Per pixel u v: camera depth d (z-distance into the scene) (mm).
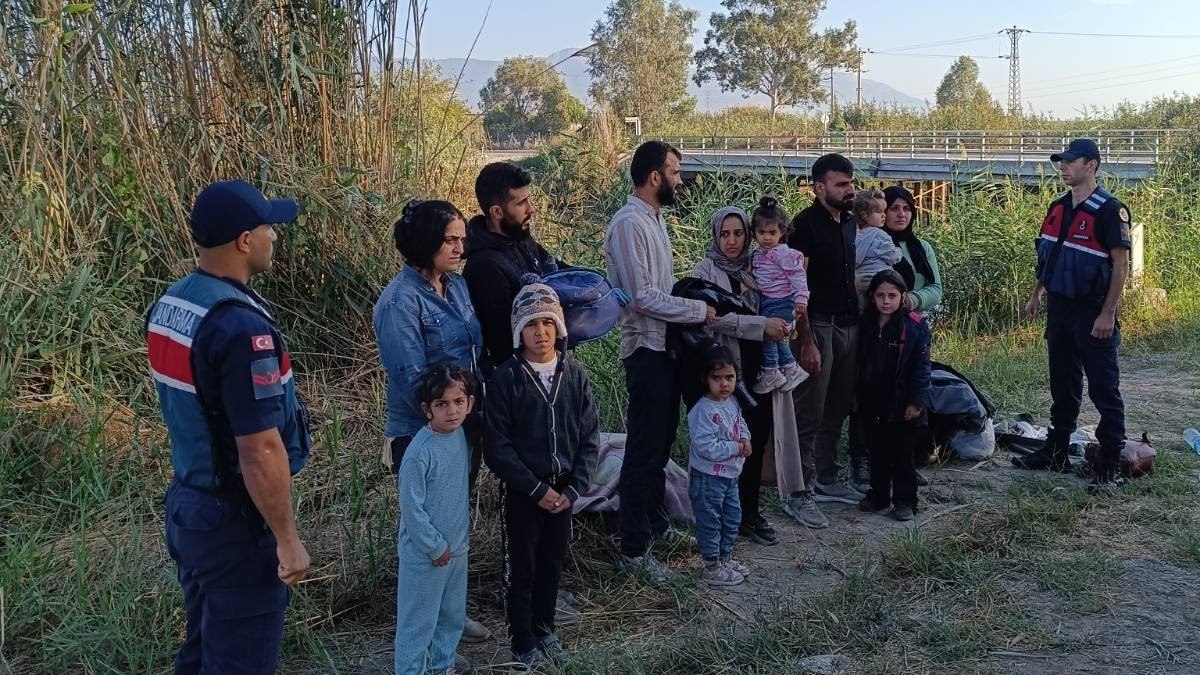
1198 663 3564
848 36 74250
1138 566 4402
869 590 4098
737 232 4660
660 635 3842
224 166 6039
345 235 6090
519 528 3570
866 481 5652
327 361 6047
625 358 4379
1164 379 7828
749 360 4629
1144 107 29250
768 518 5125
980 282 10133
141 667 3473
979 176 11750
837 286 5039
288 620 3729
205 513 2568
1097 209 5262
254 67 6105
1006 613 3947
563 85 42500
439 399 3297
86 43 5488
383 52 6297
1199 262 11219
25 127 5551
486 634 3842
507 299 3855
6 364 4934
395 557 4195
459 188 7543
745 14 75188
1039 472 5766
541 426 3541
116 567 3873
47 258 5387
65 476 4734
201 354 2484
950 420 5895
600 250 6801
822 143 32156
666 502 4930
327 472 4977
